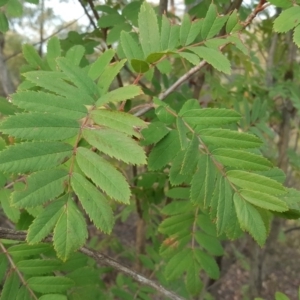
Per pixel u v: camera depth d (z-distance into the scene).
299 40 0.29
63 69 0.30
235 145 0.29
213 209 0.29
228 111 0.31
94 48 0.58
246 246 1.28
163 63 0.41
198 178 0.29
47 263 0.35
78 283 0.41
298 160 0.70
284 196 0.32
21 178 0.37
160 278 0.63
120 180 0.22
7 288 0.33
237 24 0.36
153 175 0.53
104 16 0.52
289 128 0.86
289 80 0.78
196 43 0.36
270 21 0.74
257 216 0.28
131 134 0.25
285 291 1.28
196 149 0.29
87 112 0.26
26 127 0.23
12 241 0.35
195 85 0.66
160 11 0.58
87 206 0.22
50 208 0.22
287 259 1.39
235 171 0.29
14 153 0.22
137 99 0.56
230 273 1.42
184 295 0.61
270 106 0.76
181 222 0.43
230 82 0.83
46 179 0.22
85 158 0.23
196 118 0.31
